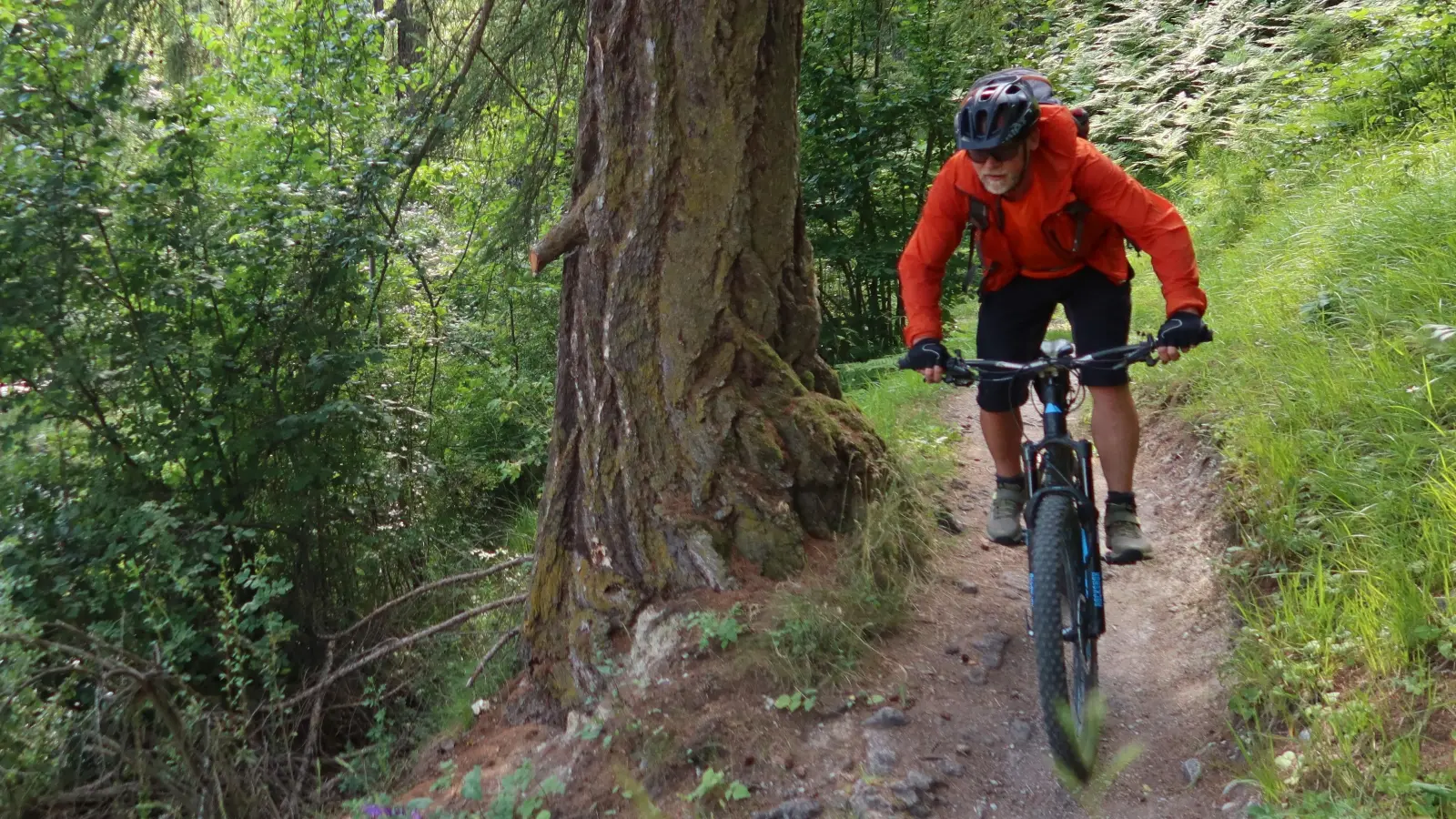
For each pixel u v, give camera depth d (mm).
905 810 3148
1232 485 4328
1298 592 3359
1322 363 4555
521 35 6953
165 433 6457
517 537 8039
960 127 3031
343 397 7395
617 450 4398
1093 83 12297
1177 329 2893
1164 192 10812
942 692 3633
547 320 10328
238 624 5570
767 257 4477
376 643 6586
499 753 4258
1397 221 5312
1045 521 3002
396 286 8641
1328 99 8727
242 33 7723
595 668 4191
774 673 3732
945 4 10430
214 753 4668
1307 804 2639
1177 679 3506
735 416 4316
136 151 6570
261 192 6969
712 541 4207
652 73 4328
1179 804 2953
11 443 6098
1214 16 11852
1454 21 7977
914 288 3410
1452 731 2648
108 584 5969
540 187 7273
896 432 6008
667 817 3398
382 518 7645
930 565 4387
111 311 6344
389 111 7801
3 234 5754
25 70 5984
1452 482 3352
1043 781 3184
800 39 4594
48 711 4867
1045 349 3266
